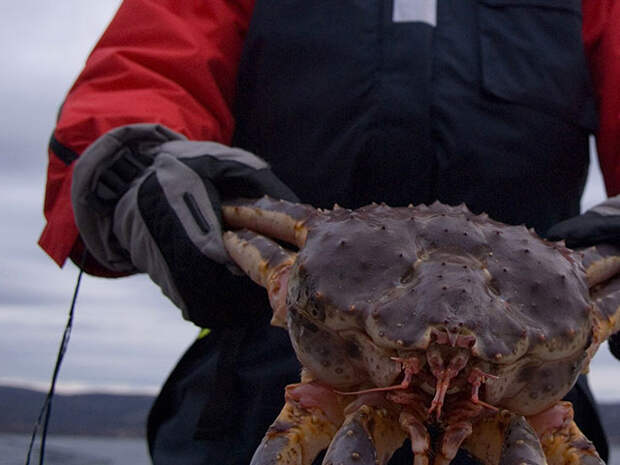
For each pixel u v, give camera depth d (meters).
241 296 1.00
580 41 1.21
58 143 1.13
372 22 1.16
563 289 0.79
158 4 1.21
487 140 1.15
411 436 0.75
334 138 1.16
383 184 1.14
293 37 1.18
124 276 1.17
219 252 0.97
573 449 0.82
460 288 0.75
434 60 1.16
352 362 0.79
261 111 1.20
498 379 0.75
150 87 1.17
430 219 0.82
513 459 0.76
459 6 1.19
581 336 0.79
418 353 0.74
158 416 1.25
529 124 1.16
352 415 0.79
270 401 1.14
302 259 0.81
